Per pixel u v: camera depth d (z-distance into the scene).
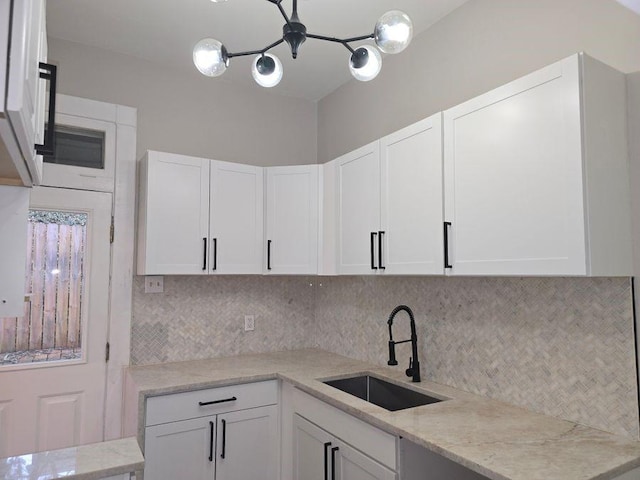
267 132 3.32
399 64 2.69
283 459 2.53
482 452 1.44
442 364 2.28
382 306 2.71
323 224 2.73
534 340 1.85
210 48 1.59
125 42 2.66
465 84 2.25
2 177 1.25
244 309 3.11
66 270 2.54
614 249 1.46
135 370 2.60
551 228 1.46
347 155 2.51
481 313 2.08
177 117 2.96
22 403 2.38
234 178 2.80
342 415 2.02
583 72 1.42
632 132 1.55
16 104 0.71
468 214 1.74
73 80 2.64
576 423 1.69
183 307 2.88
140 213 2.69
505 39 2.06
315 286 3.40
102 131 2.69
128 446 1.34
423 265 1.93
